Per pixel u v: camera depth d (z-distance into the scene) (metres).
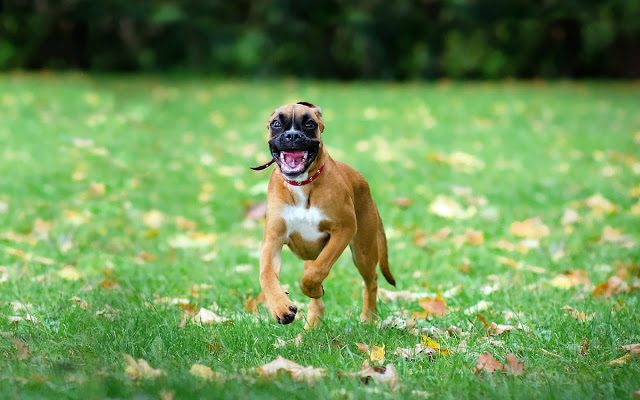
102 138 17.62
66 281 9.08
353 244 7.52
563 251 10.82
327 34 37.16
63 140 17.09
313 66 37.12
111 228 11.85
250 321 7.40
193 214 12.87
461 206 13.40
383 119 21.72
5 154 15.81
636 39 38.88
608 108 24.73
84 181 14.20
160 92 26.16
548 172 16.03
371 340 6.80
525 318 7.67
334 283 9.24
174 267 10.03
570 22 38.38
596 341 6.80
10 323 7.16
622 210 13.23
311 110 6.93
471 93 28.06
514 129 20.78
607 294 8.61
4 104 20.98
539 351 6.57
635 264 9.77
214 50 35.69
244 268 9.95
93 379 5.46
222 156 16.80
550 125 21.50
